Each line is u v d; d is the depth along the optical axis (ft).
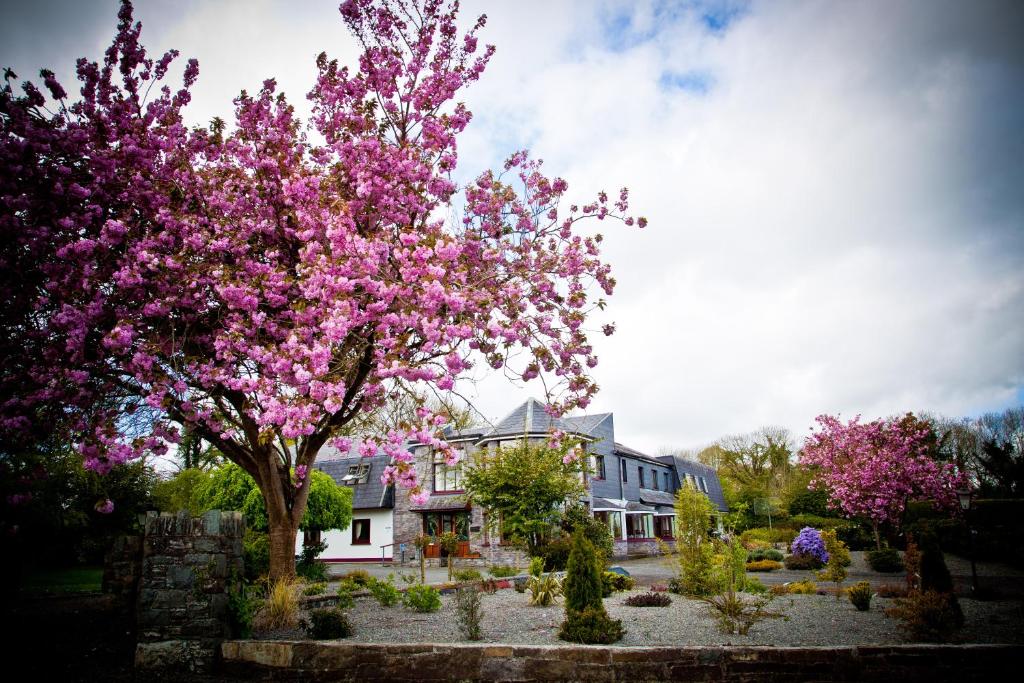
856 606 32.83
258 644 22.67
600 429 94.17
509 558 69.56
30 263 23.80
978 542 69.21
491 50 29.66
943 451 102.78
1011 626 28.66
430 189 27.37
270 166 25.99
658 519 110.11
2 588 33.94
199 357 23.35
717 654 20.85
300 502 30.76
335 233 21.06
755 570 65.67
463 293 23.70
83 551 60.13
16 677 21.44
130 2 25.86
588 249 29.76
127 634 27.12
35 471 29.99
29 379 24.20
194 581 23.44
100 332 23.44
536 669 21.11
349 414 28.22
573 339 28.68
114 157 24.62
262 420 19.94
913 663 20.76
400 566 80.79
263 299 24.12
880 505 70.59
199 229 24.90
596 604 24.94
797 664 20.77
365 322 22.31
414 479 22.41
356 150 26.37
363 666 21.81
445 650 21.63
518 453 63.67
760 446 157.79
